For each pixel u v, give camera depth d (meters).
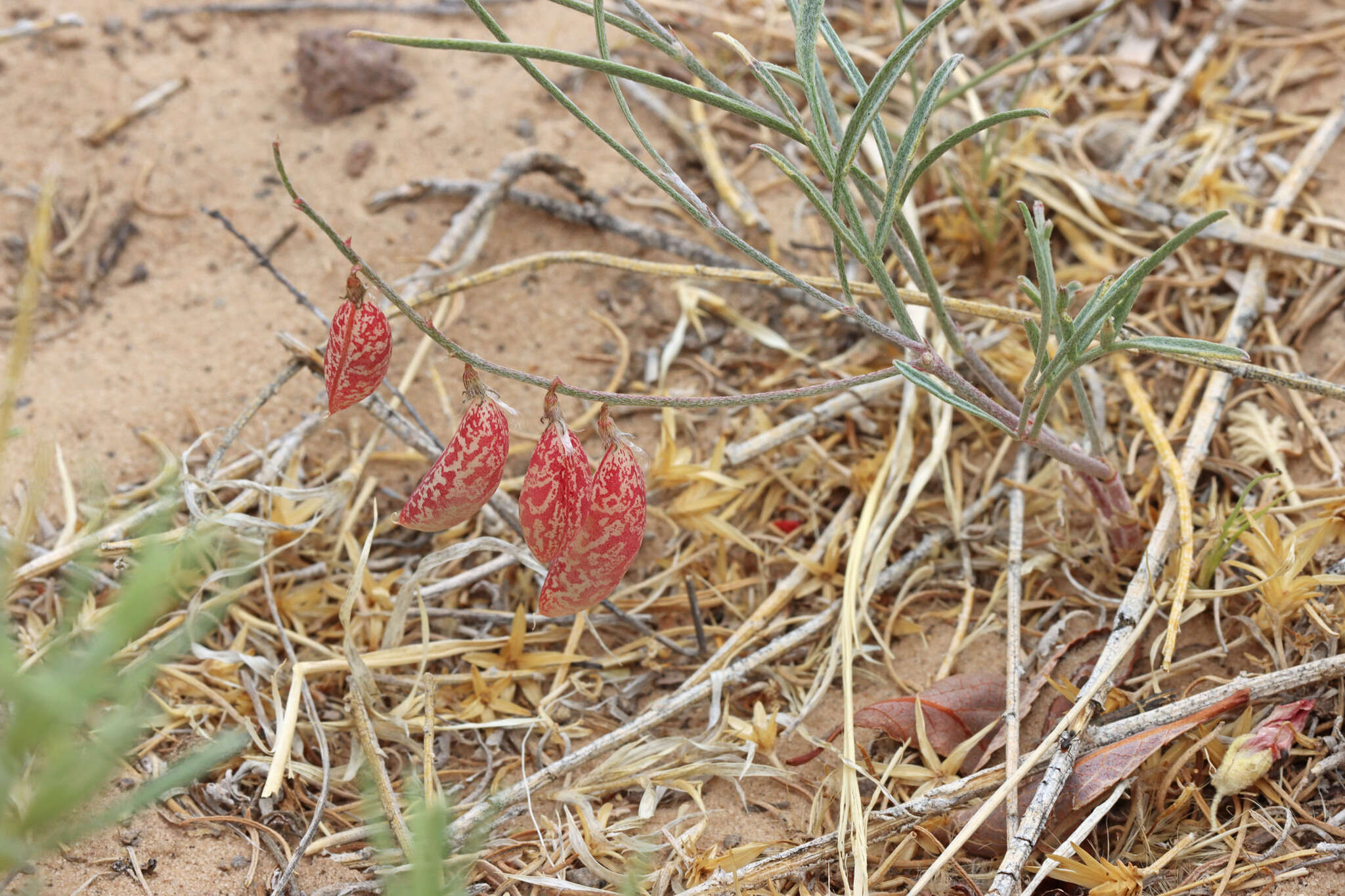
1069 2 0.75
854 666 0.58
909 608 0.58
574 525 0.49
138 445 0.61
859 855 0.53
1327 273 0.62
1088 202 0.64
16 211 0.68
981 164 0.66
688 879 0.54
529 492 0.49
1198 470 0.58
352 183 0.69
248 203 0.68
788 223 0.68
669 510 0.59
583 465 0.49
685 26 0.77
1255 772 0.53
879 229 0.51
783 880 0.54
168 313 0.63
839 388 0.52
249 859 0.54
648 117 0.73
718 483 0.59
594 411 0.62
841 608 0.58
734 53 0.74
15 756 0.46
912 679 0.57
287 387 0.62
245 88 0.74
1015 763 0.54
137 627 0.45
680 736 0.56
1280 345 0.61
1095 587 0.58
